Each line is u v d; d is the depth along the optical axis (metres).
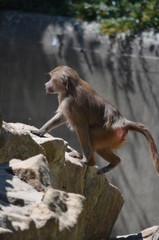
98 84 29.33
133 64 28.97
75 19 31.50
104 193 18.77
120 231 28.22
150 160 28.23
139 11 31.03
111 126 18.61
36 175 12.22
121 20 30.62
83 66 29.59
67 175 16.72
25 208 10.77
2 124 13.80
